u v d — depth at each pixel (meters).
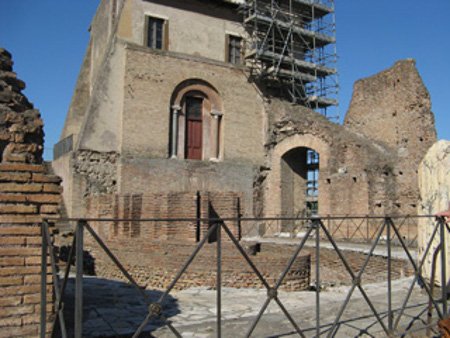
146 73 23.62
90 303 7.97
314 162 26.56
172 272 11.98
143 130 23.16
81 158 21.62
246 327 5.78
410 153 21.44
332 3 29.16
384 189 20.83
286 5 28.36
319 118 25.55
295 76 26.67
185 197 14.23
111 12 25.22
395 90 22.81
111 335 5.75
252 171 25.92
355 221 20.44
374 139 23.80
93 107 22.19
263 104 26.88
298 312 6.66
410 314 6.38
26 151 5.95
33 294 5.27
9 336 5.10
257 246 14.41
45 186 5.54
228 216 15.37
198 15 25.91
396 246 16.23
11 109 6.10
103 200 16.97
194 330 5.71
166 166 23.48
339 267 14.73
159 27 24.84
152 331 5.83
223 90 25.73
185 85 24.75
